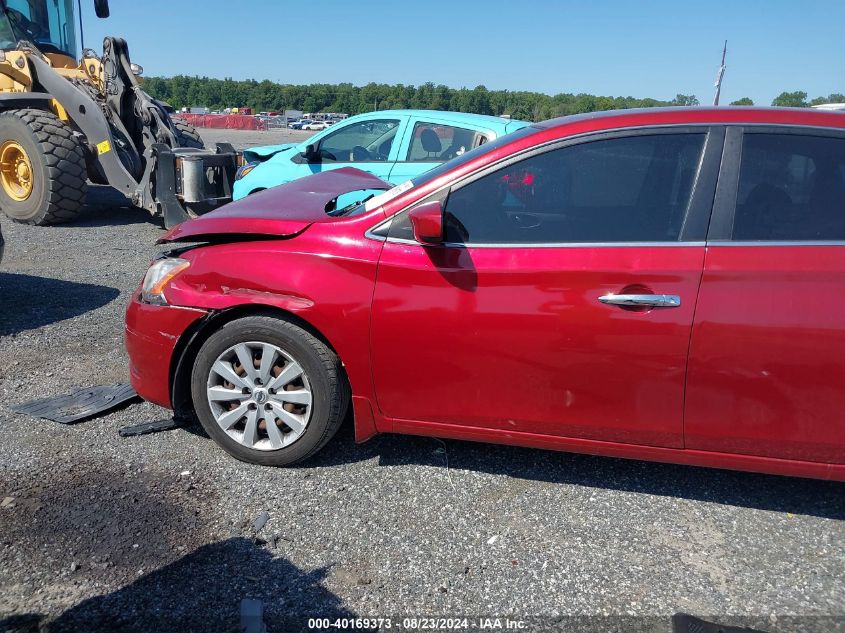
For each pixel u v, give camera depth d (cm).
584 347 278
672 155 281
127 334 341
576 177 287
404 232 296
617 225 280
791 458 276
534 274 279
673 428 281
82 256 736
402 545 275
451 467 333
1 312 538
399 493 310
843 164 271
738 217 272
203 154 822
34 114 859
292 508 297
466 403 299
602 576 260
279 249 311
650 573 262
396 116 762
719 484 324
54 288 609
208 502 300
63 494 301
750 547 279
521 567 264
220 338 317
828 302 259
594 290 274
